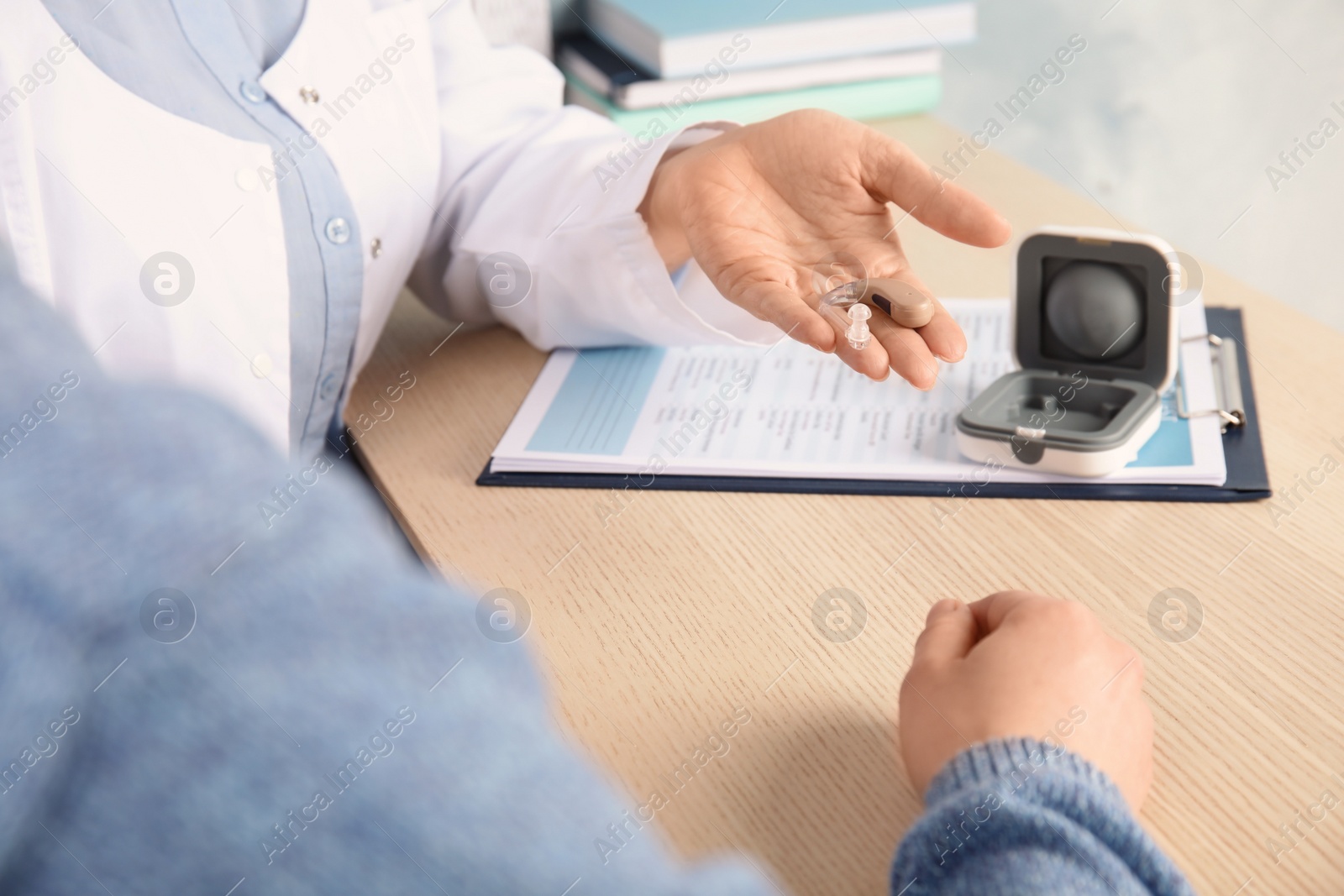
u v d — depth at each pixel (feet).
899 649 1.79
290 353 2.49
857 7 4.04
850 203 2.39
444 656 0.69
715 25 3.88
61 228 2.15
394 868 0.63
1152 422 2.23
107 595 0.62
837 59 4.02
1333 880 1.36
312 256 2.49
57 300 2.16
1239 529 2.01
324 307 2.54
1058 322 2.36
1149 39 4.91
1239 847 1.40
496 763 0.66
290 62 2.52
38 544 0.60
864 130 2.32
